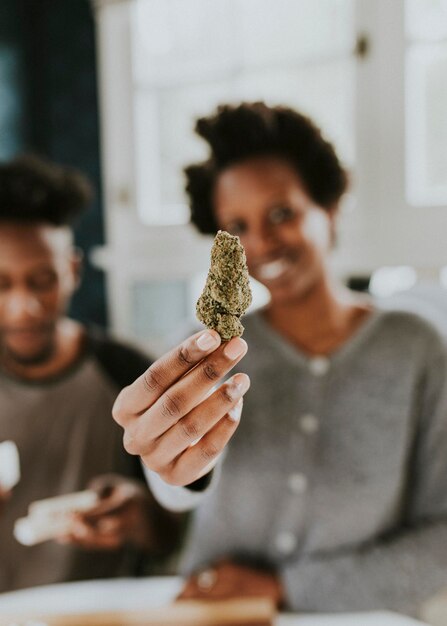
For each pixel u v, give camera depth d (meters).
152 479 0.81
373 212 1.62
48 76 1.86
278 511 1.06
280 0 1.64
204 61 1.75
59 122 1.87
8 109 1.75
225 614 0.86
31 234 1.24
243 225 1.02
